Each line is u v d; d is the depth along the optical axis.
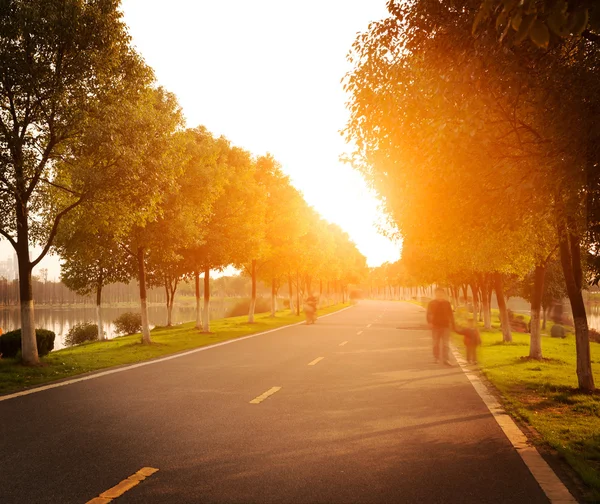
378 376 11.16
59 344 33.59
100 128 11.64
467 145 6.18
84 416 7.21
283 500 4.22
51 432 6.31
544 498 4.37
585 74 5.17
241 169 26.25
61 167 13.58
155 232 18.44
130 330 34.47
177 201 18.72
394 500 4.27
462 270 26.77
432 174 7.21
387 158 8.30
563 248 10.02
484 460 5.40
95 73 12.14
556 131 5.31
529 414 7.53
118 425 6.69
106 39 11.96
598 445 5.90
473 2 5.71
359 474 4.89
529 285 28.56
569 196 5.82
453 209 7.91
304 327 28.22
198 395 8.84
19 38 11.34
